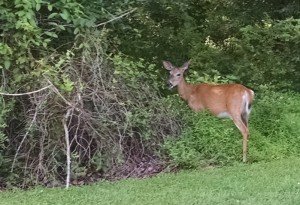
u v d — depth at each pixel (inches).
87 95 340.8
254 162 373.7
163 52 510.6
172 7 494.0
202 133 378.3
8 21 329.4
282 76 503.8
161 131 372.8
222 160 370.9
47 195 291.4
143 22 495.2
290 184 297.6
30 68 339.3
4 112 326.3
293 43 505.0
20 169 338.6
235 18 533.3
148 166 361.4
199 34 529.0
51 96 333.1
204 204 262.7
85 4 361.1
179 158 359.3
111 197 281.4
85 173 340.8
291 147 396.2
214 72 455.5
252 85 485.7
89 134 339.6
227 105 393.7
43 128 332.2
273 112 422.0
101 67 351.9
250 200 267.4
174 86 415.8
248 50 503.2
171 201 269.0
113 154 346.0
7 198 288.4
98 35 354.0
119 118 352.2
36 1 326.0
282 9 507.2
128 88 365.1
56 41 362.3
